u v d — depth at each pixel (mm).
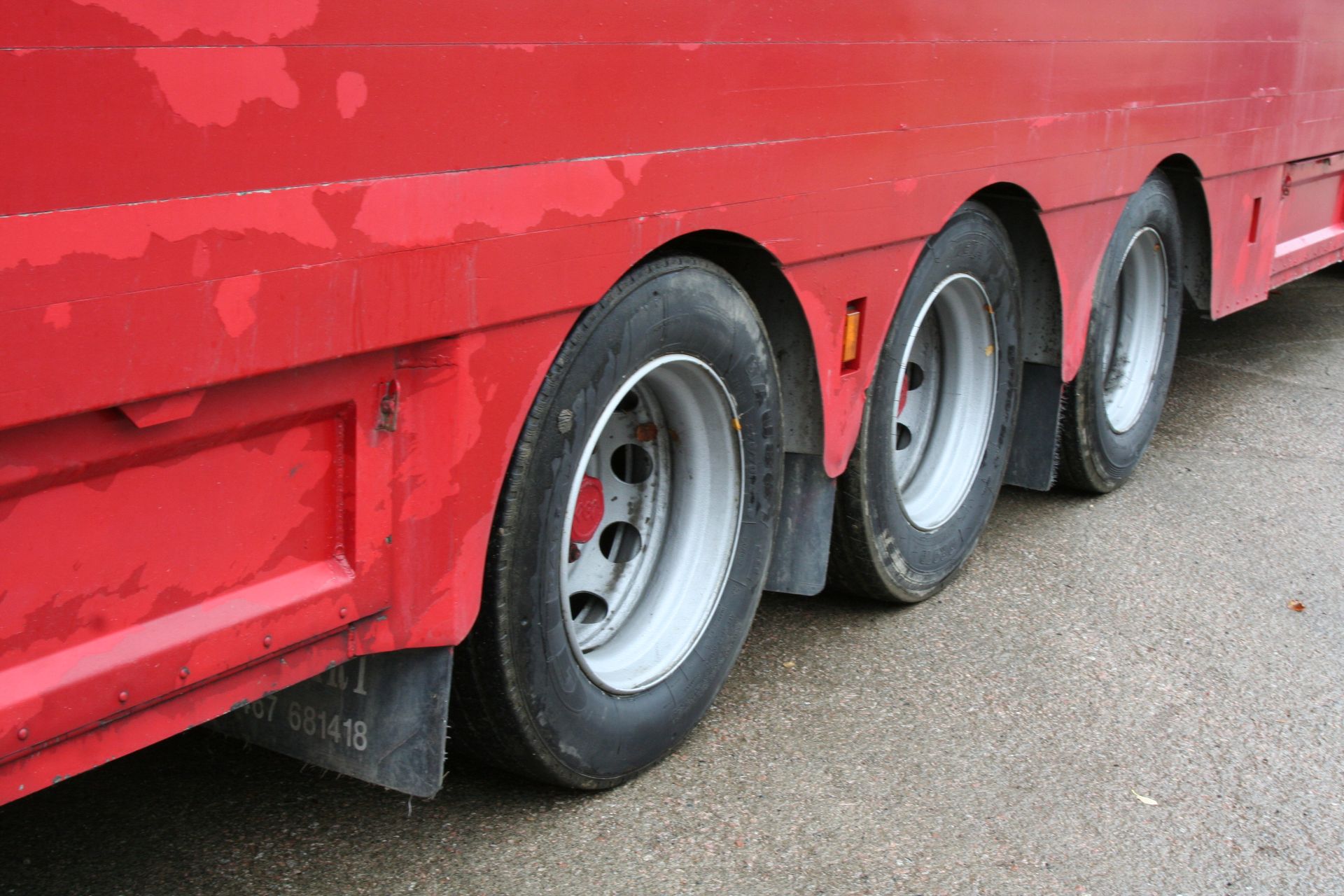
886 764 3250
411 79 2002
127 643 1828
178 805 2887
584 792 3025
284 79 1811
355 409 2090
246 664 2002
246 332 1824
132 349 1686
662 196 2584
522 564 2545
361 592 2184
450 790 3012
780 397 3221
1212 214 5582
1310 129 6488
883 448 3736
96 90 1594
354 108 1919
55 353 1603
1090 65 4227
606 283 2488
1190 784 3252
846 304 3326
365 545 2172
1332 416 6605
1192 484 5531
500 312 2262
